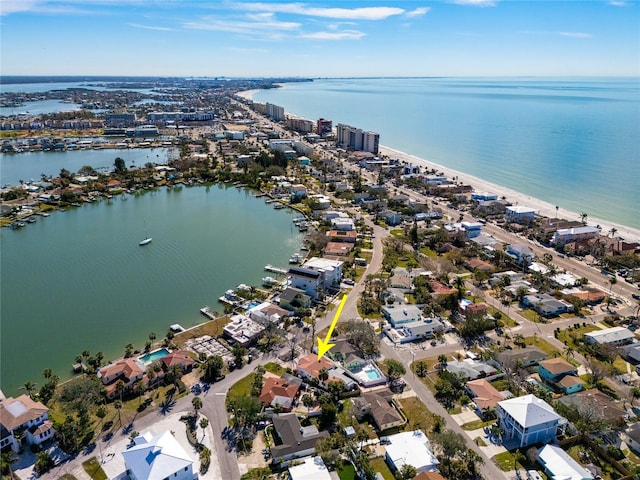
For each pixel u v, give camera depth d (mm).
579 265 183625
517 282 163250
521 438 89250
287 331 131875
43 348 126312
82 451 87750
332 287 159375
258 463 85125
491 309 145125
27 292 159125
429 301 147875
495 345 125188
